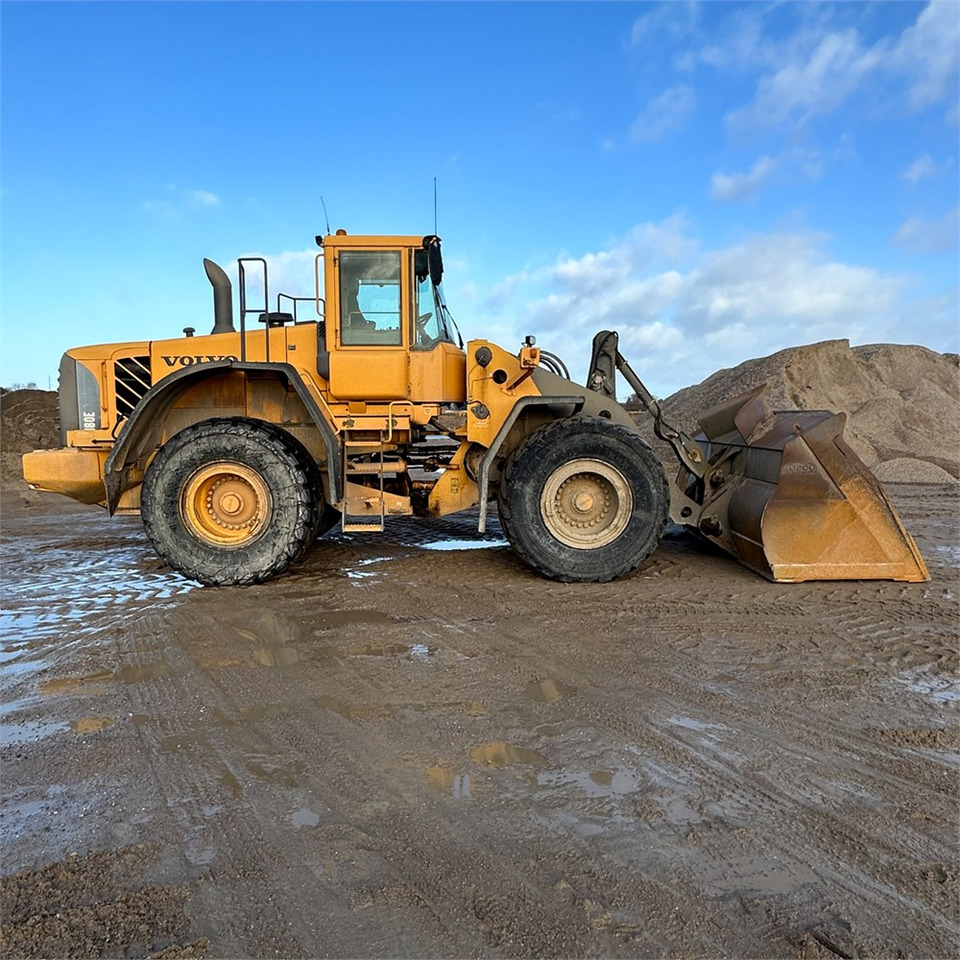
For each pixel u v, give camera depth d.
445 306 6.36
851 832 2.15
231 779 2.48
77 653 3.77
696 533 6.82
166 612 4.53
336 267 5.52
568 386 5.73
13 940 1.73
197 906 1.84
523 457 5.29
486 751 2.68
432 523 8.27
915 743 2.73
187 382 5.55
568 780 2.46
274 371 5.45
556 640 3.96
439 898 1.87
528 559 5.29
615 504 5.34
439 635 4.06
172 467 5.14
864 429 14.45
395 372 5.56
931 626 4.17
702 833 2.15
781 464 5.14
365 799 2.35
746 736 2.79
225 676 3.44
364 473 5.77
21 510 9.95
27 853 2.06
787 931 1.75
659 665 3.56
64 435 5.85
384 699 3.16
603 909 1.82
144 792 2.40
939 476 12.25
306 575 5.55
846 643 3.88
